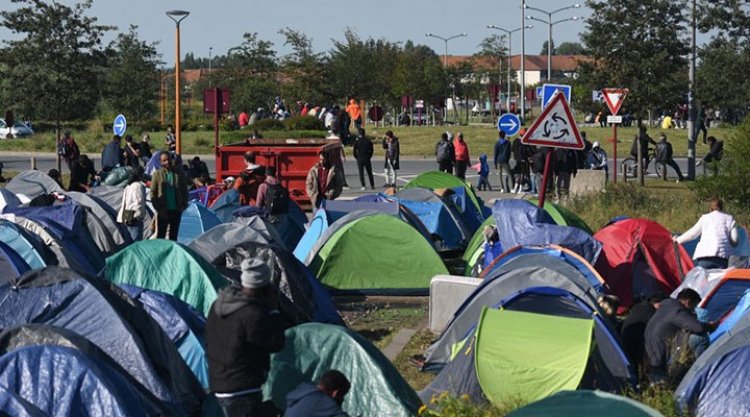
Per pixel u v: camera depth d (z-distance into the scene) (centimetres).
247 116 6519
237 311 847
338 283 1697
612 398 746
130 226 1952
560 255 1529
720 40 3728
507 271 1285
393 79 7656
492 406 966
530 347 1038
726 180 2347
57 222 1691
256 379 851
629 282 1598
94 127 5900
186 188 1931
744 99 3744
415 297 1700
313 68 6925
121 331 976
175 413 938
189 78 14550
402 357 1318
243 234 1548
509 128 3238
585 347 1028
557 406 740
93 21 3803
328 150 2486
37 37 3731
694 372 1042
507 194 3142
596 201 2538
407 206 2112
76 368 845
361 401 982
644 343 1137
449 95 8169
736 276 1318
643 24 3366
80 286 1005
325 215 1889
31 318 995
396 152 3400
